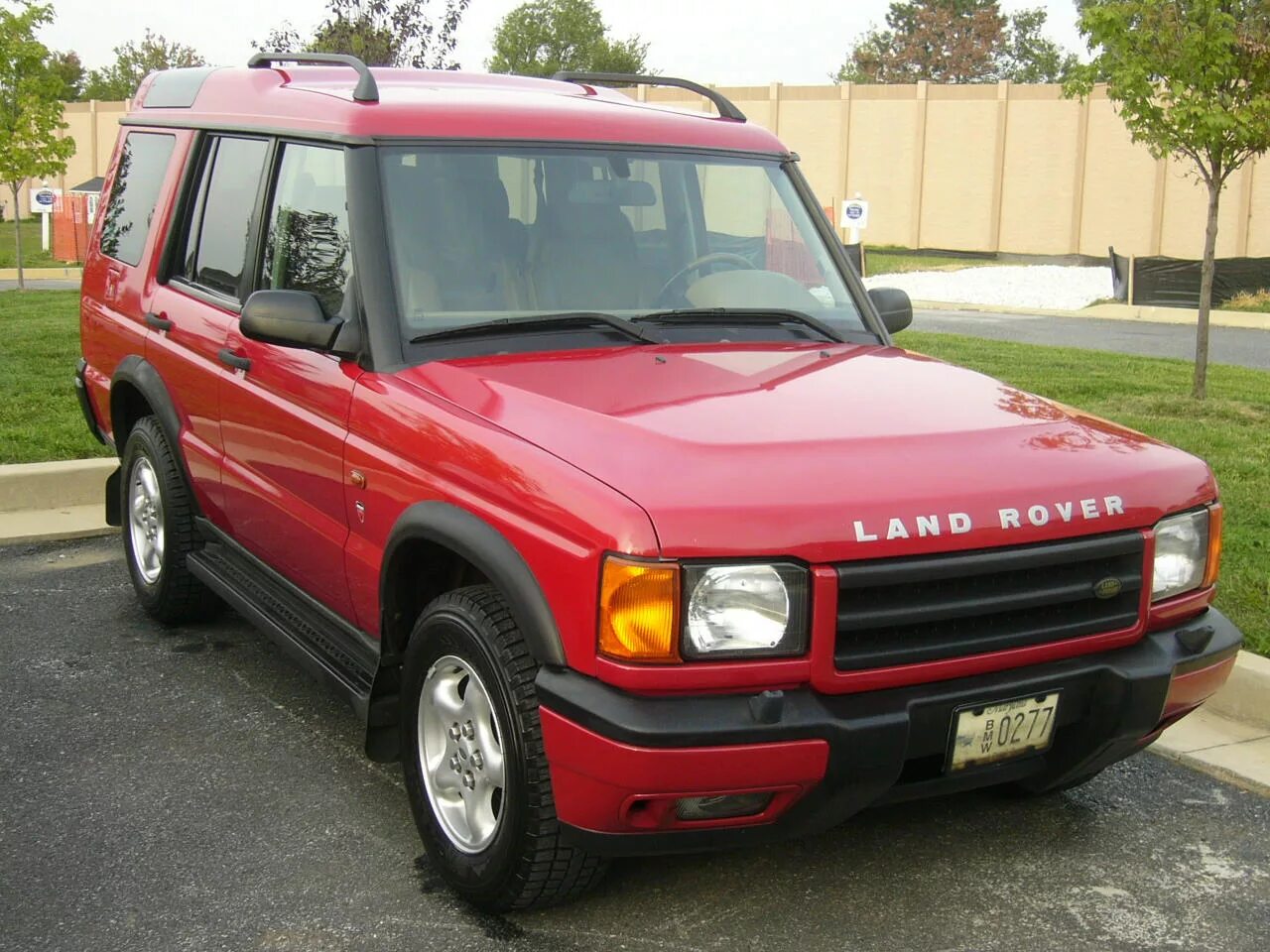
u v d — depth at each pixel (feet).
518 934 11.37
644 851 10.43
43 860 12.51
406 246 13.33
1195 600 12.06
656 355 13.26
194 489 17.48
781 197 15.93
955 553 10.48
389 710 12.84
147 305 18.35
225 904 11.78
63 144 82.74
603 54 216.95
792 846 13.03
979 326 67.67
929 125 147.33
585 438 10.80
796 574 10.00
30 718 15.85
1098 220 136.98
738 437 10.80
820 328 14.73
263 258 15.38
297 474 14.20
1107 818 13.89
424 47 44.09
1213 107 36.32
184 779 14.29
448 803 12.01
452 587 12.91
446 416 11.76
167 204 18.28
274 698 16.60
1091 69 40.19
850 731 10.09
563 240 14.15
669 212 14.96
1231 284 81.05
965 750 10.84
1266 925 11.85
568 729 10.11
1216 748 15.61
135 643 18.54
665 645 9.79
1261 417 34.58
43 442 27.07
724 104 17.33
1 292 66.23
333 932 11.36
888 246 152.46
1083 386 39.42
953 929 11.62
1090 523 11.09
